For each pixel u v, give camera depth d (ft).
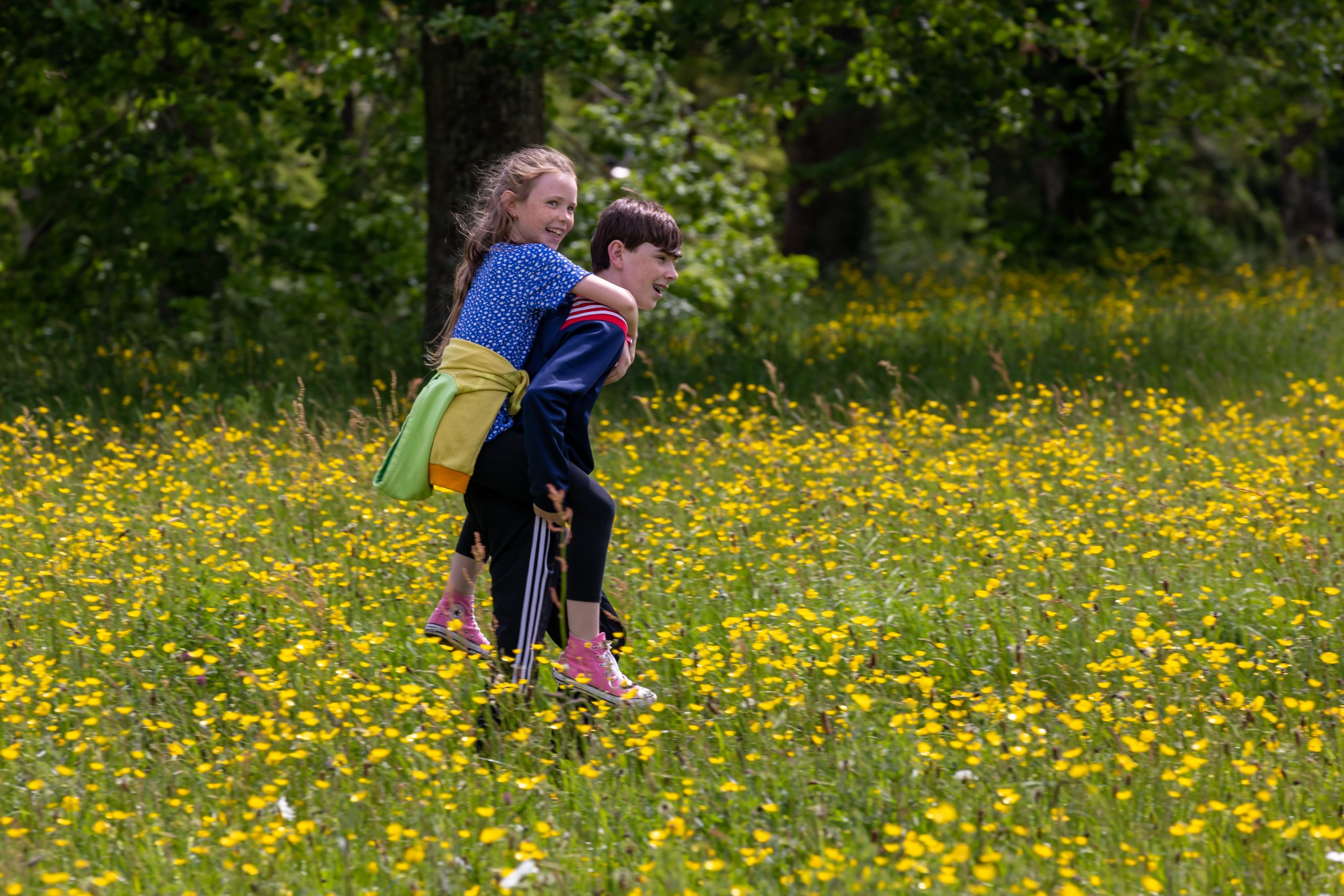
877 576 28.27
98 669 22.24
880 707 20.92
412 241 72.54
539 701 20.92
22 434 41.29
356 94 80.38
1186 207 121.49
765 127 81.35
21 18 59.16
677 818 16.79
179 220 66.69
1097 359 59.00
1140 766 18.51
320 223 73.10
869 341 67.97
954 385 55.01
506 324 19.56
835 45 60.85
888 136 113.60
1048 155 83.56
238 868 15.76
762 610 25.18
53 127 66.28
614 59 76.54
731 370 57.67
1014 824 16.70
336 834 16.58
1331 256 139.54
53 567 27.43
